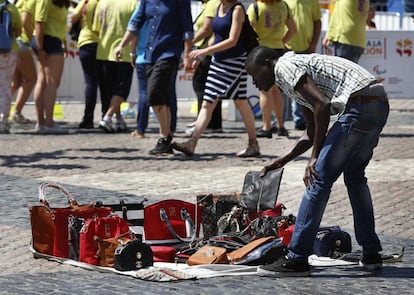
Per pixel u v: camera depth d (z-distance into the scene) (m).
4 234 15.54
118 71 29.97
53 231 13.90
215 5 25.05
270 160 24.16
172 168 22.78
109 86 30.52
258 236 13.81
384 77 40.25
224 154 25.23
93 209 13.98
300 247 12.89
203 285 12.34
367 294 11.99
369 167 23.11
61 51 29.86
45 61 29.77
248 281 12.59
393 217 17.39
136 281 12.59
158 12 24.11
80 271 13.25
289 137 28.94
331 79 12.73
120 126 30.67
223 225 14.42
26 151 25.59
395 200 18.95
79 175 21.67
